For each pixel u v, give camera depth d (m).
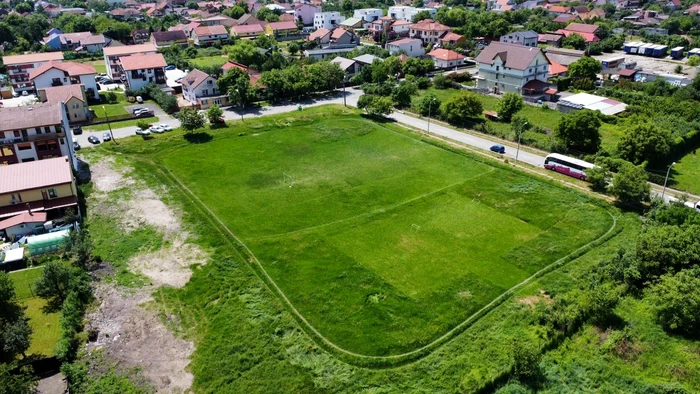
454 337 42.12
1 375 32.75
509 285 48.59
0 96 111.50
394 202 64.94
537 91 110.44
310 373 38.75
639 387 35.62
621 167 65.56
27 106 72.12
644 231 55.00
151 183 69.81
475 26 168.12
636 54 157.50
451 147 82.31
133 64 116.19
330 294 47.41
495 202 64.75
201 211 62.53
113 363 39.81
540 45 166.75
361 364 39.44
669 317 41.50
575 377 37.12
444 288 48.19
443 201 65.12
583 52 149.38
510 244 55.50
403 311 45.12
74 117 94.31
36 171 60.84
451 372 38.41
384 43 165.12
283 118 96.06
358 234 57.56
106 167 74.50
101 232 57.88
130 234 57.56
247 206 63.94
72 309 43.94
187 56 154.88
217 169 74.44
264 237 57.00
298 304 46.16
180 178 71.50
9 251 52.66
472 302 46.25
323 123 94.12
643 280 47.31
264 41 158.62
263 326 43.47
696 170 74.06
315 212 62.50
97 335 42.75
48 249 53.50
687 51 155.25
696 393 34.75
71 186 60.81
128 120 97.50
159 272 50.94
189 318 44.66
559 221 60.00
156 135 87.44
